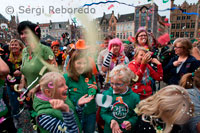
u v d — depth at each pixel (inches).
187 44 74.0
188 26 763.4
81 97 50.3
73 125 34.8
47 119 35.3
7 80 74.6
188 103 34.8
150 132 44.9
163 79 84.6
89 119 58.6
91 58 56.4
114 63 77.6
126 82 51.1
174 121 34.0
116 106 51.0
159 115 36.0
